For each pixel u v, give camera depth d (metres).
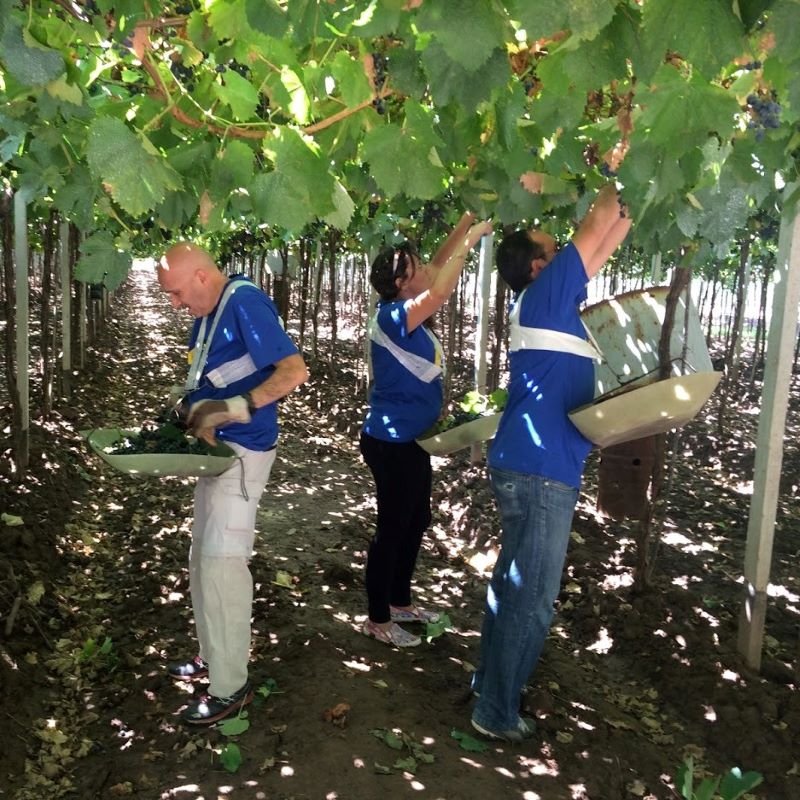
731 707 3.09
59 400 7.69
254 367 2.67
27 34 1.42
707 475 6.50
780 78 1.53
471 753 2.66
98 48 1.86
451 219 3.78
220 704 2.79
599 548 4.72
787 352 3.25
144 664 3.28
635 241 2.40
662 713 3.21
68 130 1.96
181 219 2.07
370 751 2.60
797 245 3.19
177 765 2.58
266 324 2.62
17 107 1.85
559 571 2.64
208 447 2.66
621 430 2.51
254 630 3.51
